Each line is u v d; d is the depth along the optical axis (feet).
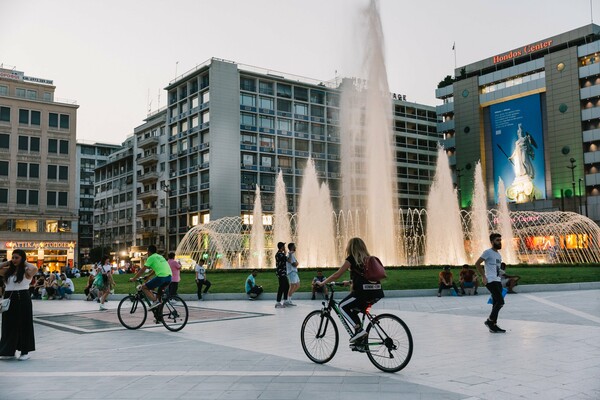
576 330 35.60
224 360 27.27
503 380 21.75
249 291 71.77
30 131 212.64
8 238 201.87
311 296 70.08
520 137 273.54
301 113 284.41
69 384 22.41
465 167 295.69
